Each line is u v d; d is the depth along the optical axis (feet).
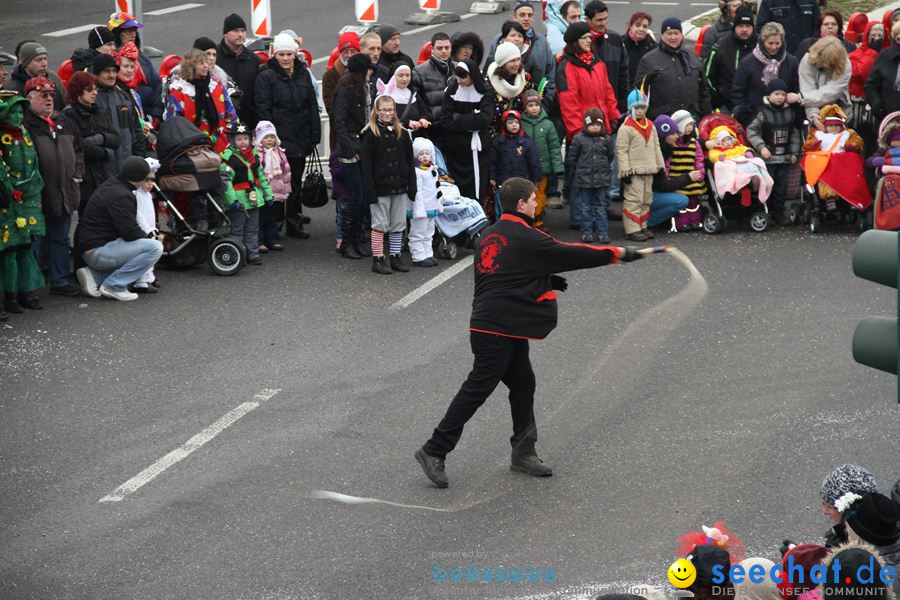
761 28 104.53
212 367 70.59
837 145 96.37
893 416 63.46
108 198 81.66
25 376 69.05
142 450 59.88
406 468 58.23
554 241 55.52
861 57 102.53
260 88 92.53
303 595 46.78
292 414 64.18
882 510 36.83
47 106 79.00
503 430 62.59
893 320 35.04
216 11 184.65
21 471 57.62
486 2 181.37
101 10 183.93
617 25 167.84
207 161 84.74
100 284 83.05
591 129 92.84
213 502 54.54
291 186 95.71
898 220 89.81
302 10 187.93
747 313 79.15
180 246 86.84
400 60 96.68
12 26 170.30
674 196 96.78
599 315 79.00
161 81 94.89
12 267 78.33
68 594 46.98
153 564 49.24
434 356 72.54
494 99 93.71
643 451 59.88
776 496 55.01
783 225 100.12
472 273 88.58
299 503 54.49
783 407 64.69
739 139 98.73
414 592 47.01
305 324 77.87
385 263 88.63
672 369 70.18
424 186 88.99
